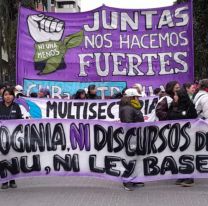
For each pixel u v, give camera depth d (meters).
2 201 7.98
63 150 9.05
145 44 13.38
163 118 9.37
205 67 36.31
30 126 9.02
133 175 9.02
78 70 13.41
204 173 9.12
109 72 13.38
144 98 11.89
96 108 11.63
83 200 7.98
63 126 9.05
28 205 7.69
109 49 13.34
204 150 9.09
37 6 38.34
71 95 13.41
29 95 13.27
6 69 39.00
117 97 12.98
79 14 13.31
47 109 11.68
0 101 9.44
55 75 13.41
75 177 9.91
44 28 13.33
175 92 9.41
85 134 9.05
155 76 13.38
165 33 13.33
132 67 13.38
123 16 13.33
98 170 9.06
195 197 8.20
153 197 8.20
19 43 13.27
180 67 13.35
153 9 13.31
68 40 13.35
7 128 8.97
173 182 9.48
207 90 10.05
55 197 8.20
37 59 13.34
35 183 9.38
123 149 9.02
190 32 13.29
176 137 9.10
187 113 9.23
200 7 32.41
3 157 8.95
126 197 8.21
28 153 9.02
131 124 9.01
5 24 32.25
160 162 9.09
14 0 32.25
